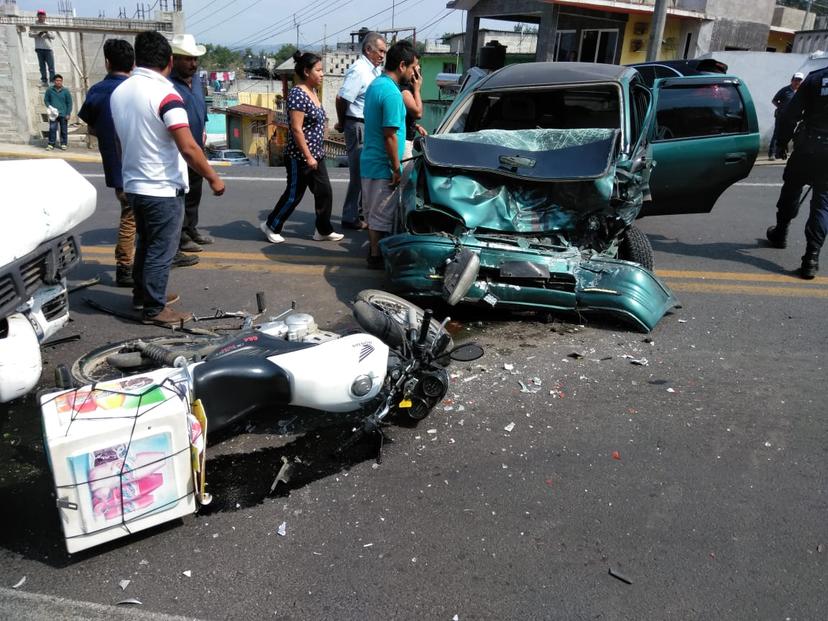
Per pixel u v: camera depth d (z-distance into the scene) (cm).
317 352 310
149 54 413
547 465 321
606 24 1839
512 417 361
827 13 2841
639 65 949
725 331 476
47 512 284
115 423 243
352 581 251
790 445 339
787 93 1336
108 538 254
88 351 427
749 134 663
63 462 236
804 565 260
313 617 235
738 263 639
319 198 670
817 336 470
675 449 334
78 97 1881
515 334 465
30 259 331
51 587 246
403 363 335
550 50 1695
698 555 265
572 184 481
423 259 470
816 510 292
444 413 364
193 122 577
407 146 655
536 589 247
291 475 312
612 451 332
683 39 1950
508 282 470
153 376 281
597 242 498
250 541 271
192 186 625
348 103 681
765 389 394
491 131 531
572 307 468
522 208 499
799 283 583
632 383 399
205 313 495
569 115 611
